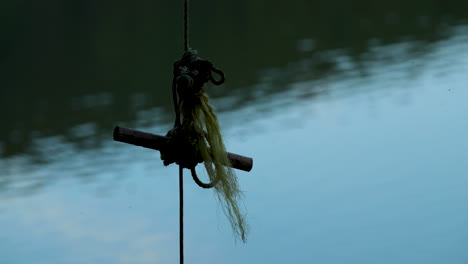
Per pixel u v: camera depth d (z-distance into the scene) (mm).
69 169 18891
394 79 24531
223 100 23312
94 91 25531
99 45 31812
